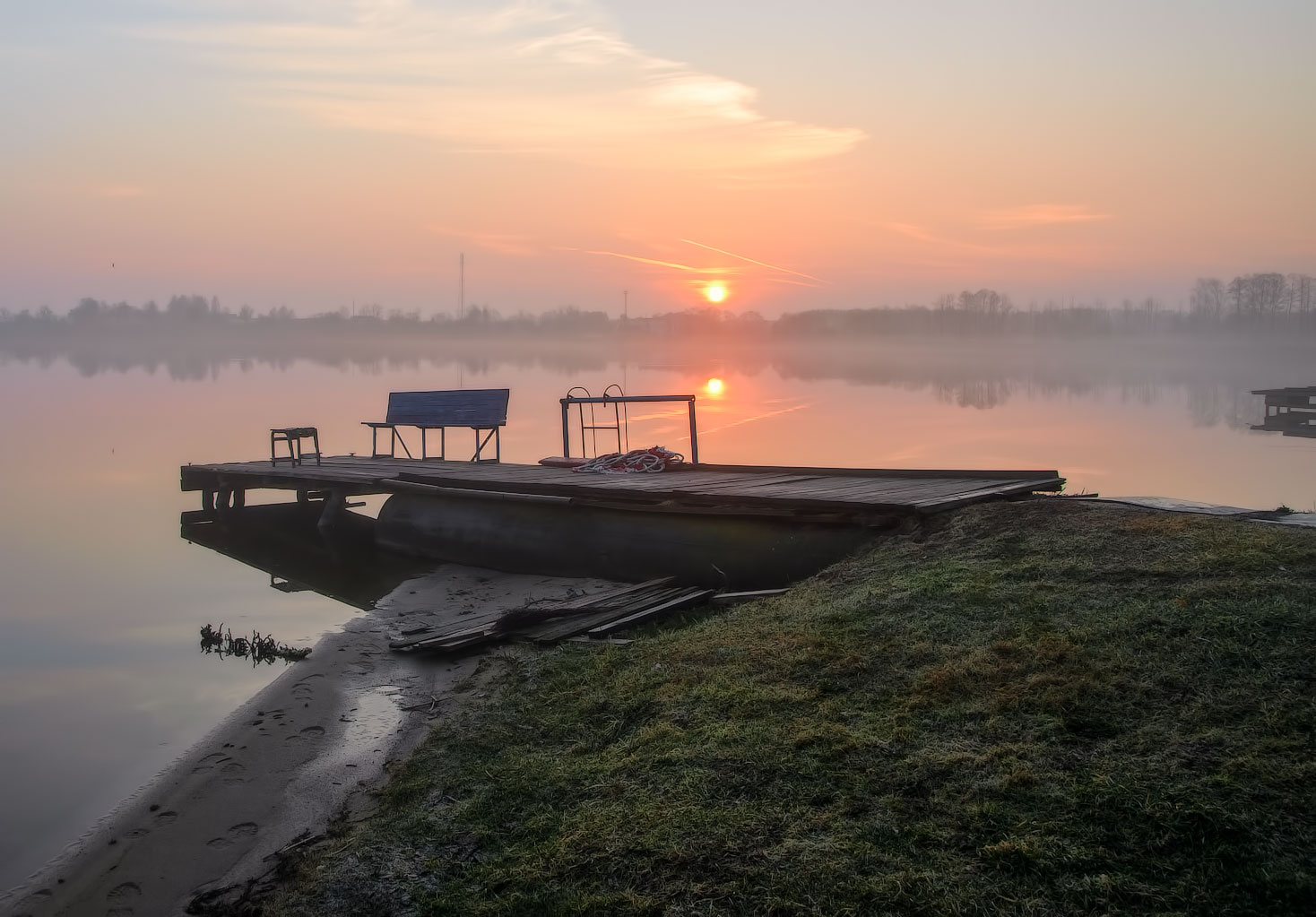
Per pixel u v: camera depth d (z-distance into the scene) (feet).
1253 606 16.83
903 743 14.76
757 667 18.86
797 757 14.84
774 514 29.76
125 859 16.15
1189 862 11.26
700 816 13.70
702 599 27.25
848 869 12.01
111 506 59.82
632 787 14.99
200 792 18.51
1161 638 16.37
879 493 30.25
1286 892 10.59
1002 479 33.12
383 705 22.82
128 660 29.22
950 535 25.21
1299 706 13.67
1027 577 20.83
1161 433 91.35
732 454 75.66
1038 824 12.30
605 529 33.81
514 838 14.44
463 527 39.14
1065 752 13.74
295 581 41.01
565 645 23.80
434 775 17.35
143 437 93.61
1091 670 15.78
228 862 15.90
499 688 21.94
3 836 17.63
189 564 44.57
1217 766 12.77
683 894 12.14
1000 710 15.24
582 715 18.60
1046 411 118.93
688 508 31.94
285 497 65.36
